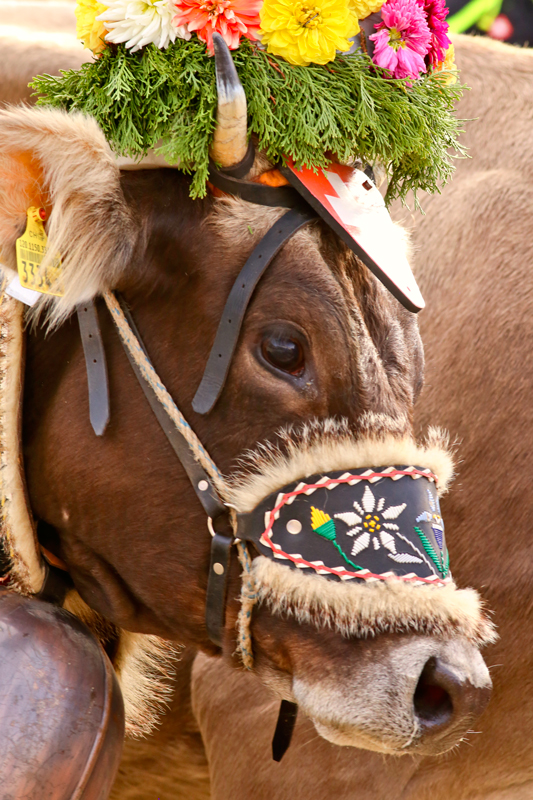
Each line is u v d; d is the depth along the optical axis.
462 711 3.70
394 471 3.88
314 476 3.85
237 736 5.60
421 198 5.77
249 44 3.96
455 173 5.79
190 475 4.07
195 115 3.84
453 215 5.64
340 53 4.12
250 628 4.07
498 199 5.54
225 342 3.95
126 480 4.19
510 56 6.09
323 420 3.96
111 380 4.20
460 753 5.14
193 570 4.18
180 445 4.07
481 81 5.93
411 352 4.34
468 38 6.40
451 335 5.42
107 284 4.10
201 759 6.36
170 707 6.25
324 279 3.94
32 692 3.85
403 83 4.16
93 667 4.12
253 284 3.92
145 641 5.29
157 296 4.13
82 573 4.56
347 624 3.74
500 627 5.10
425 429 5.34
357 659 3.77
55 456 4.33
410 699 3.66
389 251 3.99
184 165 3.95
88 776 3.88
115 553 4.32
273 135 3.88
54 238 3.98
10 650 3.94
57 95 4.17
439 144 4.46
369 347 3.99
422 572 3.79
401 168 4.55
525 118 5.73
